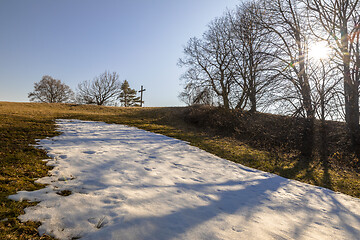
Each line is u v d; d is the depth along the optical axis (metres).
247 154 11.73
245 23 17.36
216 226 3.88
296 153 13.05
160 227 3.55
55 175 5.42
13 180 4.63
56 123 14.73
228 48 26.45
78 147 8.81
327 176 9.16
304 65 13.14
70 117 19.09
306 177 8.78
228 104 22.06
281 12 16.09
